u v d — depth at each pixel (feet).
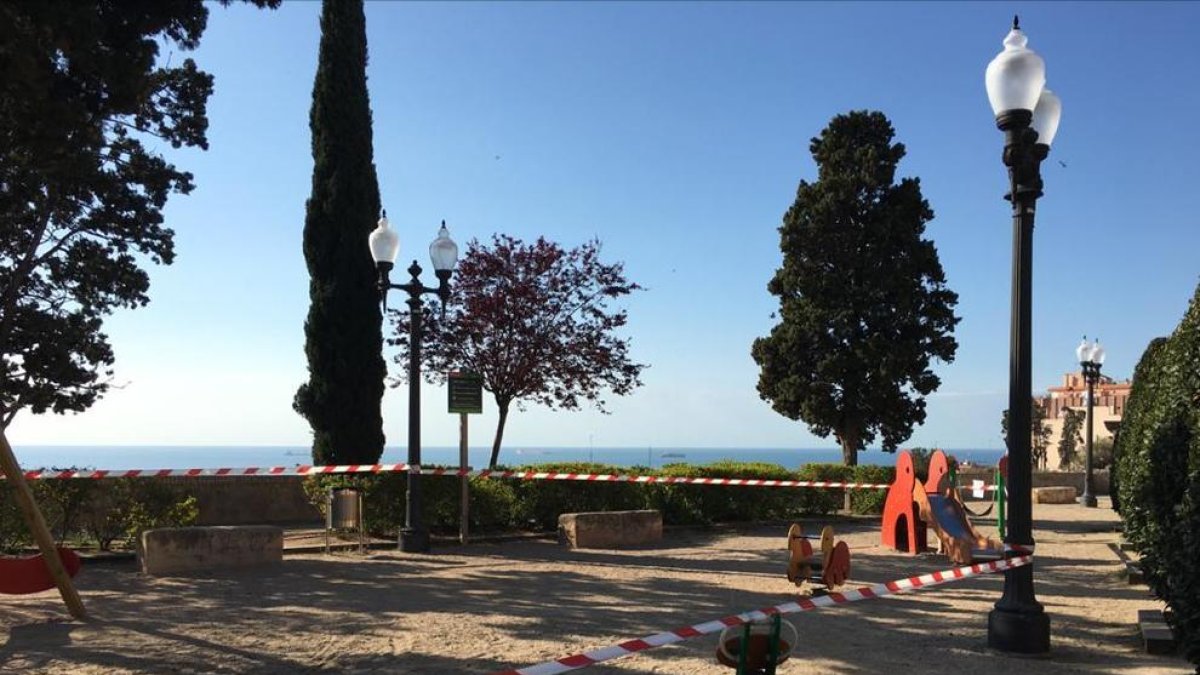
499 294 56.59
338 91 53.11
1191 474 19.77
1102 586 34.40
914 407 74.08
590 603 29.55
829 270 76.13
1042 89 23.79
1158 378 26.86
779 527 57.36
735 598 30.76
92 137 31.45
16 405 46.26
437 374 58.44
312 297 52.49
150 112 44.68
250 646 23.16
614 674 20.56
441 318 56.95
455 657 22.06
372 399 52.70
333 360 51.90
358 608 28.40
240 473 40.50
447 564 38.60
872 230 75.05
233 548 36.63
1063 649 23.39
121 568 36.70
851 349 74.59
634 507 53.57
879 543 48.73
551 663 16.85
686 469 57.82
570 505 51.31
